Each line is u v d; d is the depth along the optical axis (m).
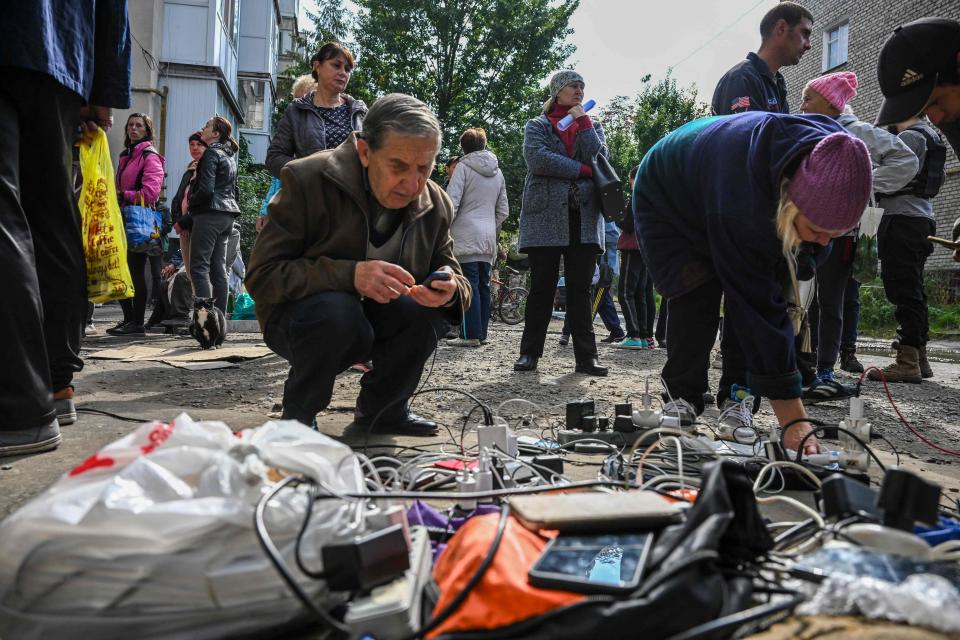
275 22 26.33
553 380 4.80
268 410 3.36
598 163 4.87
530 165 4.86
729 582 1.11
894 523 1.21
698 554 1.00
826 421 3.67
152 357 5.20
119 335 6.91
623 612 0.97
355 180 2.44
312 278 2.41
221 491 1.11
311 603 1.00
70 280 2.76
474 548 1.19
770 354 2.32
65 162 2.60
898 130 5.19
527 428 3.24
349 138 2.53
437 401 3.88
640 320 7.36
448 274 2.51
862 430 2.38
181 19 15.51
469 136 6.57
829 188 2.07
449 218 2.77
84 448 2.44
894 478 1.21
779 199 2.24
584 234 4.88
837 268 4.44
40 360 2.36
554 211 4.86
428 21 24.27
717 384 4.89
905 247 5.19
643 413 2.82
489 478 1.75
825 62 17.95
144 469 1.10
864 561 1.15
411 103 2.32
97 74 2.98
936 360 7.60
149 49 15.08
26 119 2.46
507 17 24.38
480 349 6.75
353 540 1.07
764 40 4.14
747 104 3.99
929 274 14.21
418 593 1.15
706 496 1.12
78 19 2.56
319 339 2.41
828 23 17.69
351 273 2.40
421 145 2.28
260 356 5.35
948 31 2.62
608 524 1.24
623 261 7.34
